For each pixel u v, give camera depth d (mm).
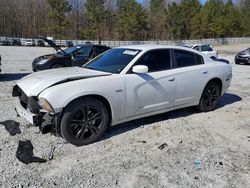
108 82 4348
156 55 5102
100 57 5426
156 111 5055
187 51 5645
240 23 77312
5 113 5539
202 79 5723
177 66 5352
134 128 4965
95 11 64625
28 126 4812
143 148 4203
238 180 3420
